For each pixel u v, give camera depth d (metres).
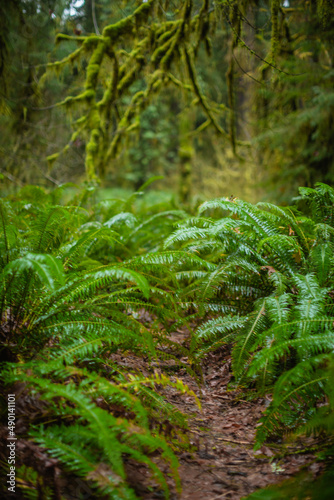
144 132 15.41
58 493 1.69
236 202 3.48
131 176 16.91
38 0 6.25
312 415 2.27
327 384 2.15
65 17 6.80
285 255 3.26
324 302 2.71
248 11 5.09
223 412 2.69
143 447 2.13
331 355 2.21
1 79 5.82
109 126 6.73
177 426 2.38
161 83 6.61
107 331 2.38
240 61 6.08
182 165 12.12
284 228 3.65
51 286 1.90
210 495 1.86
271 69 5.33
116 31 5.69
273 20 4.86
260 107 7.48
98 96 8.17
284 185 7.62
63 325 2.42
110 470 1.68
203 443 2.32
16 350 2.38
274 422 2.21
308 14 5.57
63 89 8.11
